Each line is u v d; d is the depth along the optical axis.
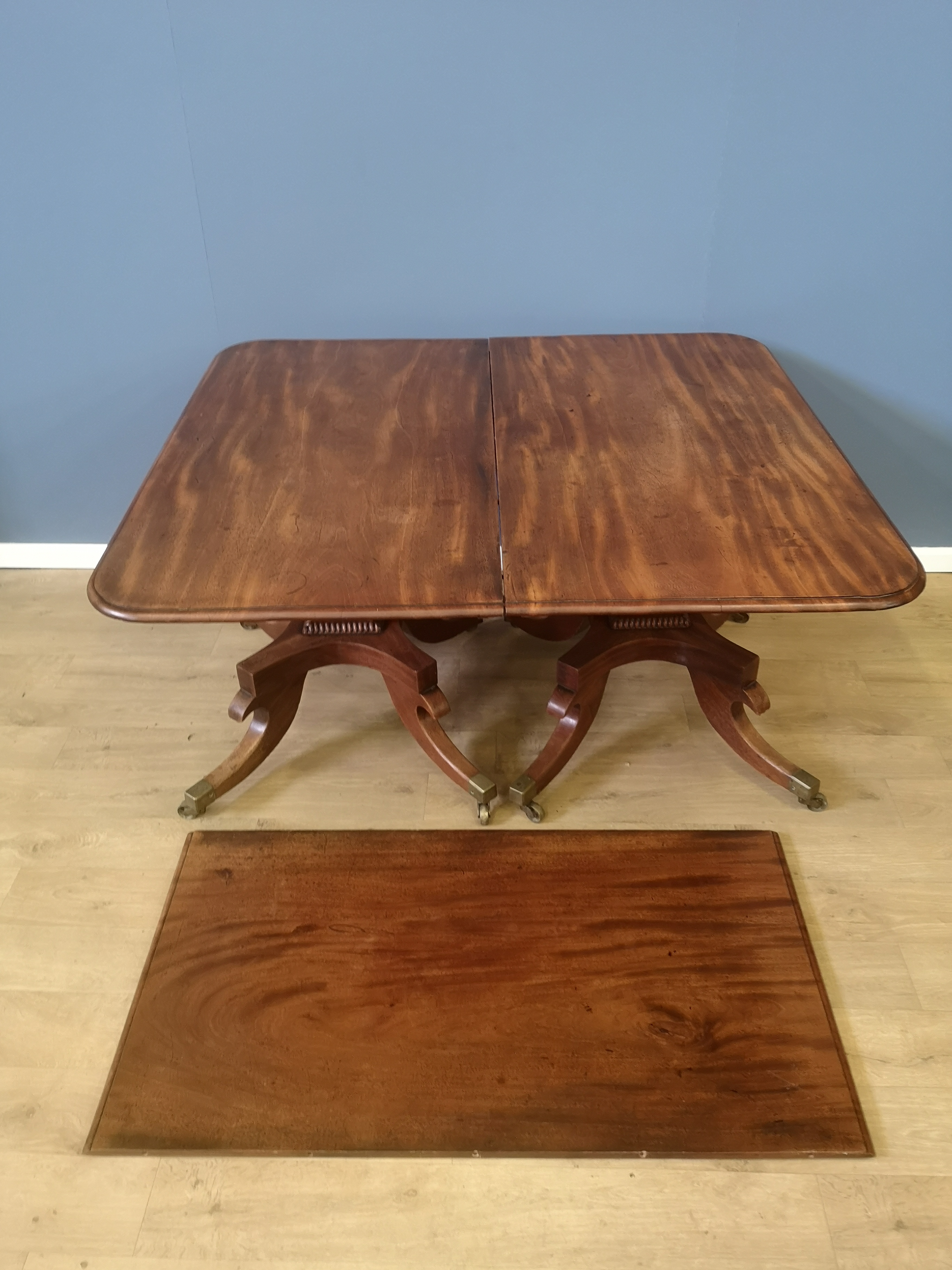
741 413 1.71
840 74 1.77
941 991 1.48
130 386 2.19
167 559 1.37
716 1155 1.29
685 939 1.55
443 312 2.08
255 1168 1.29
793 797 1.79
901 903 1.61
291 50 1.78
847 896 1.62
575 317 2.09
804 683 2.05
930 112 1.80
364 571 1.34
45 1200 1.26
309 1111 1.34
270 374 1.87
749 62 1.77
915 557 1.35
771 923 1.57
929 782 1.82
